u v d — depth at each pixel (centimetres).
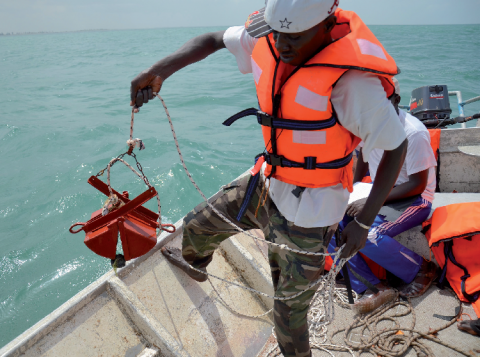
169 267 228
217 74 2072
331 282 179
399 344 225
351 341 227
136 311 197
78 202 641
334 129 145
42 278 470
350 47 133
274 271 184
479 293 236
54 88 1912
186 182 691
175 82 1814
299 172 156
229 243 249
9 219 609
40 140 953
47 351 176
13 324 409
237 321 228
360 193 274
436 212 264
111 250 173
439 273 265
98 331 192
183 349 200
